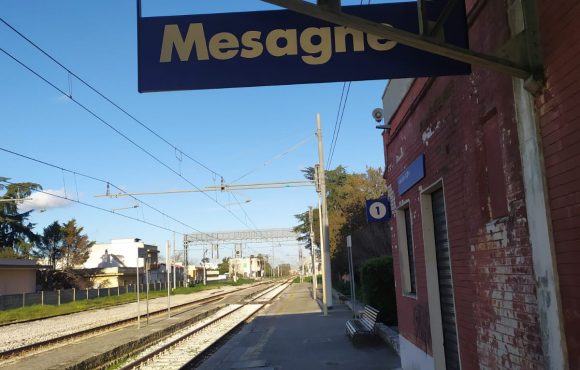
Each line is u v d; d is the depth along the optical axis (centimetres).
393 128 1018
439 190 763
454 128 620
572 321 373
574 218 367
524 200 441
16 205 5834
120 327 2428
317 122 2700
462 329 625
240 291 6281
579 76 354
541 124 408
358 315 2045
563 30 371
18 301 3944
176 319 2405
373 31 398
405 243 1026
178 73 483
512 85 454
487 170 529
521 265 450
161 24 490
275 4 378
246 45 487
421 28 415
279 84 482
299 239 6969
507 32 450
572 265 371
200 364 1279
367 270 1689
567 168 374
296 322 2089
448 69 492
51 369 1151
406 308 987
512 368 474
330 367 1109
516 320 462
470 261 582
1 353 1587
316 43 488
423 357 850
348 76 483
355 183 3897
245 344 1568
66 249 6512
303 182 2831
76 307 3850
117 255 8819
